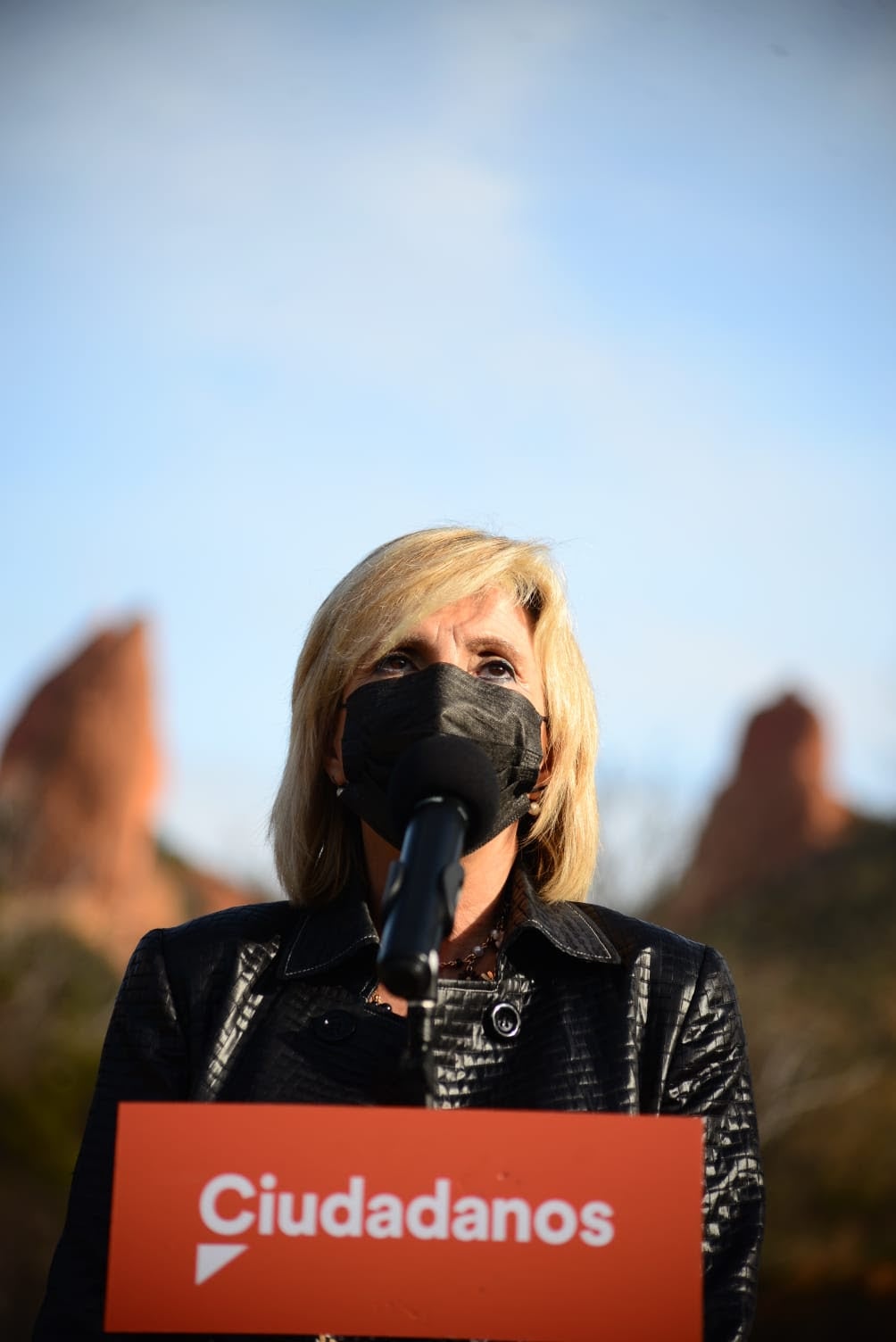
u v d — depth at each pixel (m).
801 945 34.38
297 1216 1.72
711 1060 2.33
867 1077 29.86
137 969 2.38
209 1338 1.95
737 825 40.16
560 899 2.53
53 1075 29.36
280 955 2.36
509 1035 2.24
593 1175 1.72
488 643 2.44
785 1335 25.39
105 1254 2.13
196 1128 1.74
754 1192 2.25
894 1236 26.78
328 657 2.49
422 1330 1.69
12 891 38.31
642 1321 1.69
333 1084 2.18
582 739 2.55
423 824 1.83
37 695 43.50
